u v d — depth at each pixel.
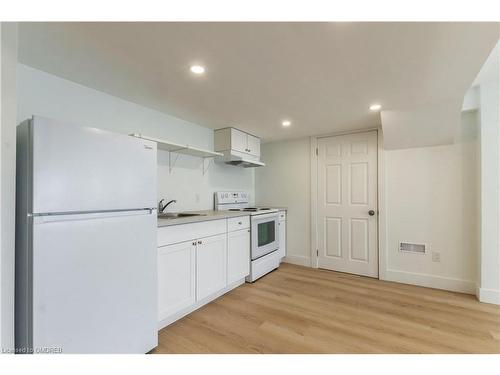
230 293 2.70
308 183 3.79
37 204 1.13
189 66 1.67
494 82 2.40
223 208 3.42
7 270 1.09
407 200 3.03
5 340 1.08
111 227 1.41
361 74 1.76
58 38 1.36
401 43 1.39
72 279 1.24
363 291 2.76
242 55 1.53
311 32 1.30
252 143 3.61
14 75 1.14
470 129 2.70
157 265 1.79
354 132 3.40
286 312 2.26
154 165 1.67
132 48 1.46
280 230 3.78
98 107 2.08
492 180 2.42
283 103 2.35
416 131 2.71
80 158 1.28
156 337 1.66
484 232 2.46
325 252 3.63
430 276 2.89
